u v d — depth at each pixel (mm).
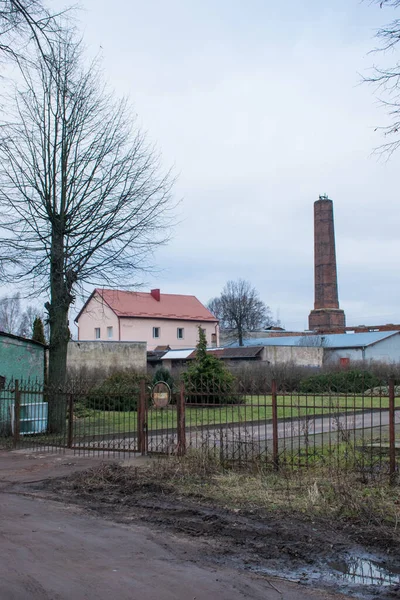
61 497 8680
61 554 5852
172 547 6164
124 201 17219
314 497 7824
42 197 16516
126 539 6430
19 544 6160
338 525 6859
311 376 30250
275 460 9852
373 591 5059
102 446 13531
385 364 38500
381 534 6465
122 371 29812
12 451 13250
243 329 73875
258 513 7445
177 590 4957
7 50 9914
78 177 16844
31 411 15766
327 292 65000
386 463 9766
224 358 48250
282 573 5457
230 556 5902
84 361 38875
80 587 4957
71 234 16734
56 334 16594
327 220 65750
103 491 9023
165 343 62781
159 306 64062
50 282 16906
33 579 5113
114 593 4848
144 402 12078
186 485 9055
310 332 65312
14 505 8156
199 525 6996
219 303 83438
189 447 11016
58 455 12547
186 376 25484
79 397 15555
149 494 8672
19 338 17109
